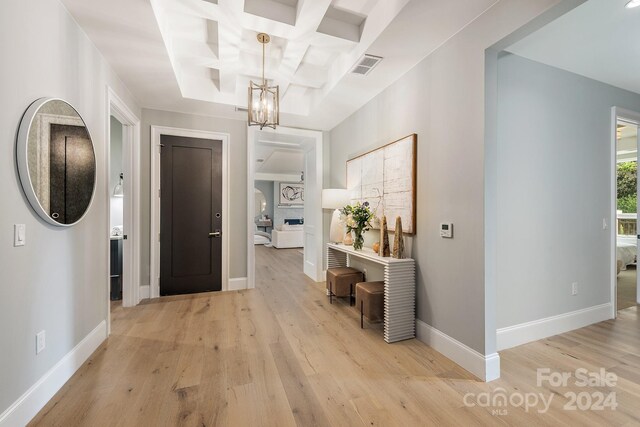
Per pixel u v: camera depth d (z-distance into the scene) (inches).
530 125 95.7
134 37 84.7
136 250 132.6
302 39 94.6
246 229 162.1
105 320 96.3
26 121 57.1
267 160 297.7
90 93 85.8
